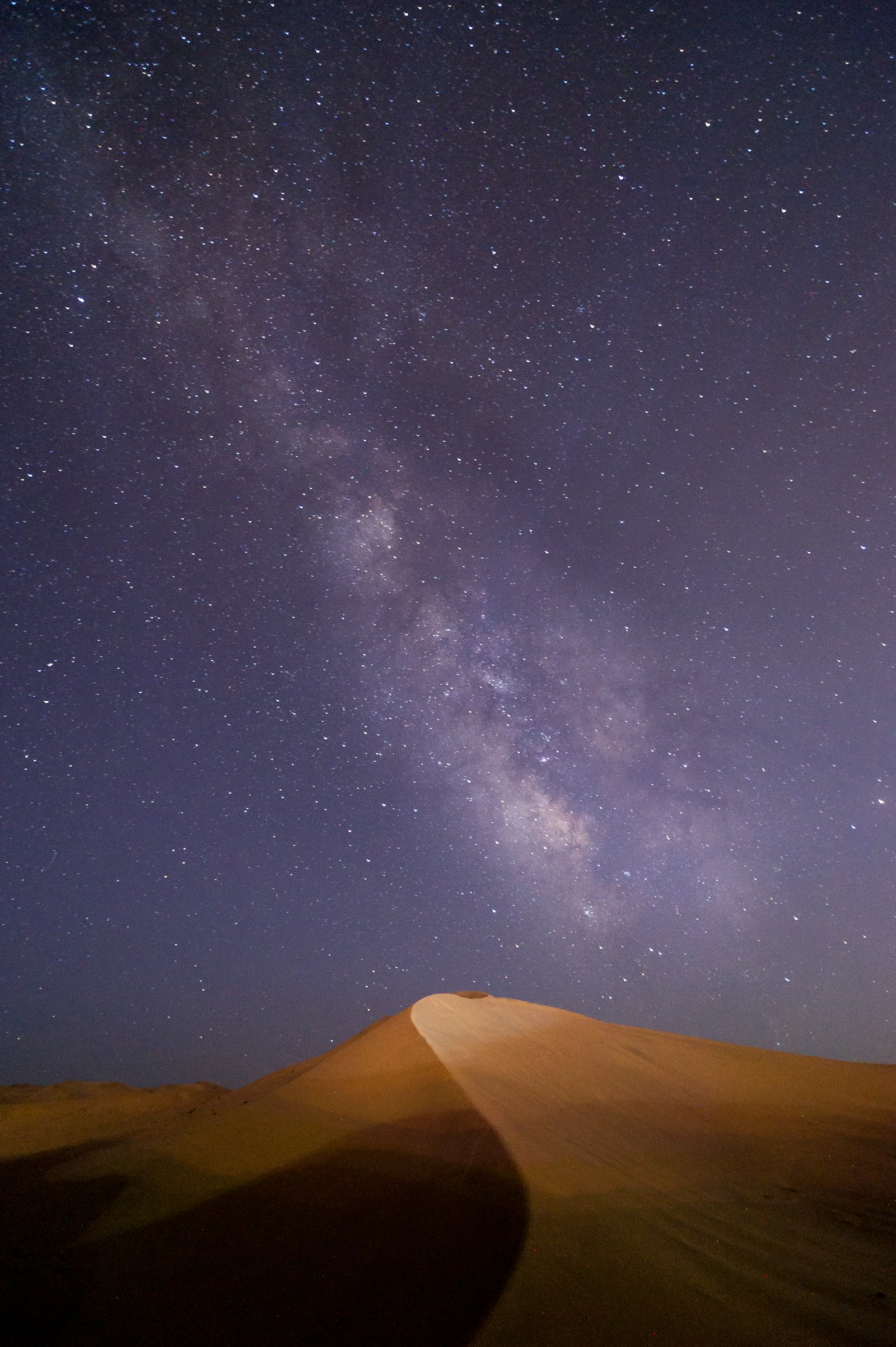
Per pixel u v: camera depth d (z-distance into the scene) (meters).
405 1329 5.40
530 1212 7.05
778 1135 11.79
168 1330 5.98
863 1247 6.83
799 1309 5.29
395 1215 7.70
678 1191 8.30
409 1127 10.84
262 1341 5.62
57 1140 17.84
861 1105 14.25
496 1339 4.87
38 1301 6.66
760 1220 7.50
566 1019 20.09
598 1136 10.48
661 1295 5.48
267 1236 7.71
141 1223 8.55
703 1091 14.50
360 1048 16.77
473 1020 18.41
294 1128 11.77
